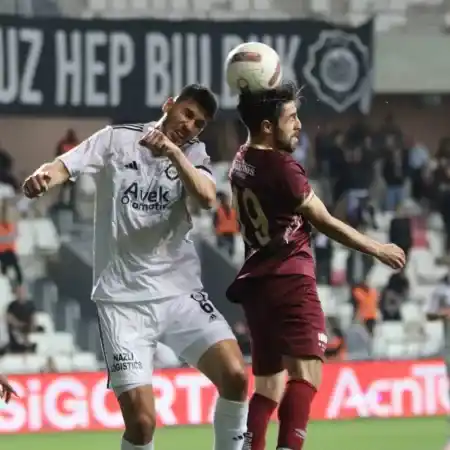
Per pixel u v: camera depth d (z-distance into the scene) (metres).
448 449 24.92
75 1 44.09
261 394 16.23
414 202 48.50
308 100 41.22
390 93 49.78
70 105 39.25
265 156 15.96
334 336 41.69
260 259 16.09
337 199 47.19
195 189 15.95
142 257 16.72
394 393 34.12
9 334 40.22
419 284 46.22
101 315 16.81
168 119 16.59
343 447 28.34
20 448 28.56
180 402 32.16
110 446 28.78
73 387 31.56
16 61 38.59
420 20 49.59
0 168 45.00
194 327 16.77
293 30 41.03
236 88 16.50
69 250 43.25
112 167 16.66
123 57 39.59
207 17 45.91
